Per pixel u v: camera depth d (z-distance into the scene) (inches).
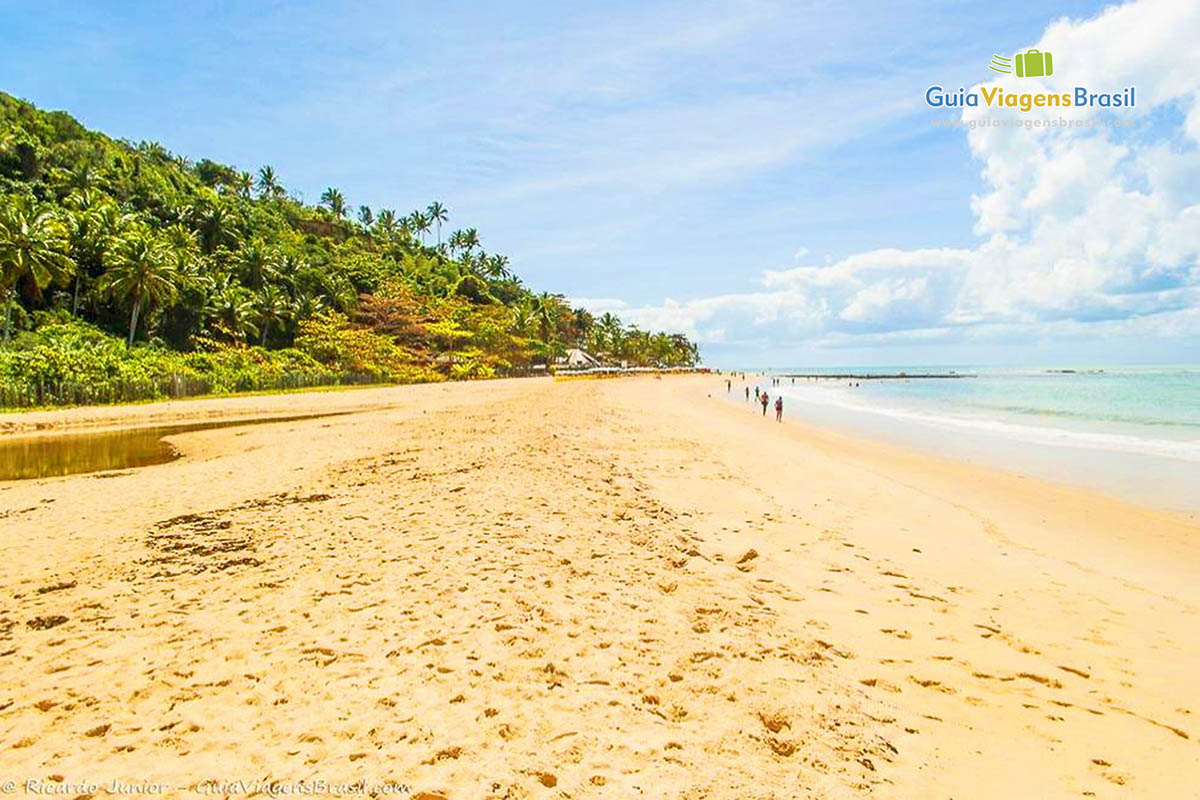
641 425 1008.9
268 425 1085.1
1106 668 194.7
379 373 2711.6
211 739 148.6
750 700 160.9
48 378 1349.7
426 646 194.7
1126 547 365.1
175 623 223.5
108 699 169.9
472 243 5644.7
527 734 144.9
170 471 610.9
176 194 3193.9
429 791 124.0
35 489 532.1
